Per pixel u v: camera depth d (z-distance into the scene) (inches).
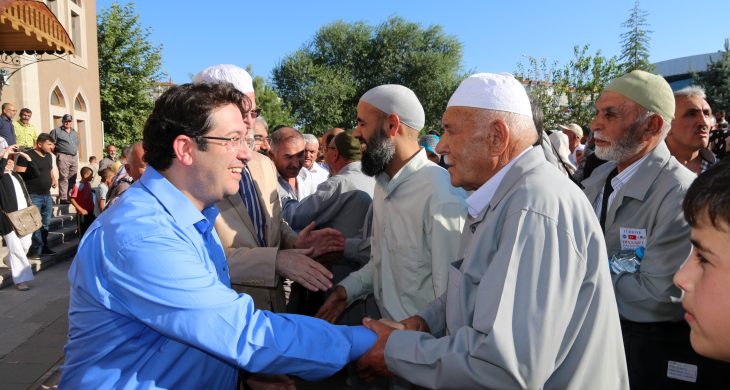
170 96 58.1
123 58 1044.5
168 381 54.4
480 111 63.1
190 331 51.6
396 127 94.9
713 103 851.4
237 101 60.7
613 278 80.2
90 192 370.3
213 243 64.9
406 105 95.0
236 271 87.5
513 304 50.7
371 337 60.9
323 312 98.7
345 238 122.0
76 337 54.1
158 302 51.1
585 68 671.8
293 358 55.8
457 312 61.4
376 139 95.6
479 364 51.2
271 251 88.5
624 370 57.1
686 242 73.9
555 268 51.2
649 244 77.7
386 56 1670.8
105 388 52.9
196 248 57.4
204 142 57.2
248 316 55.4
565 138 206.8
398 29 1680.6
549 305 50.1
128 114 1051.9
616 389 55.9
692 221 36.8
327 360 57.6
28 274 261.1
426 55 1636.3
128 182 185.2
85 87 653.9
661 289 73.9
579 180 139.0
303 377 58.7
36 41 296.2
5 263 278.8
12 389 147.9
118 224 53.2
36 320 215.3
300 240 105.4
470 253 59.2
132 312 51.7
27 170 322.3
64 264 333.1
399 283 91.9
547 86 686.5
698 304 36.5
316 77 1647.4
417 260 90.3
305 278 86.9
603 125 88.2
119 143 1051.9
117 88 1043.9
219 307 53.0
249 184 95.8
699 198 35.6
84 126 655.8
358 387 95.4
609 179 96.2
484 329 51.0
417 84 1628.9
